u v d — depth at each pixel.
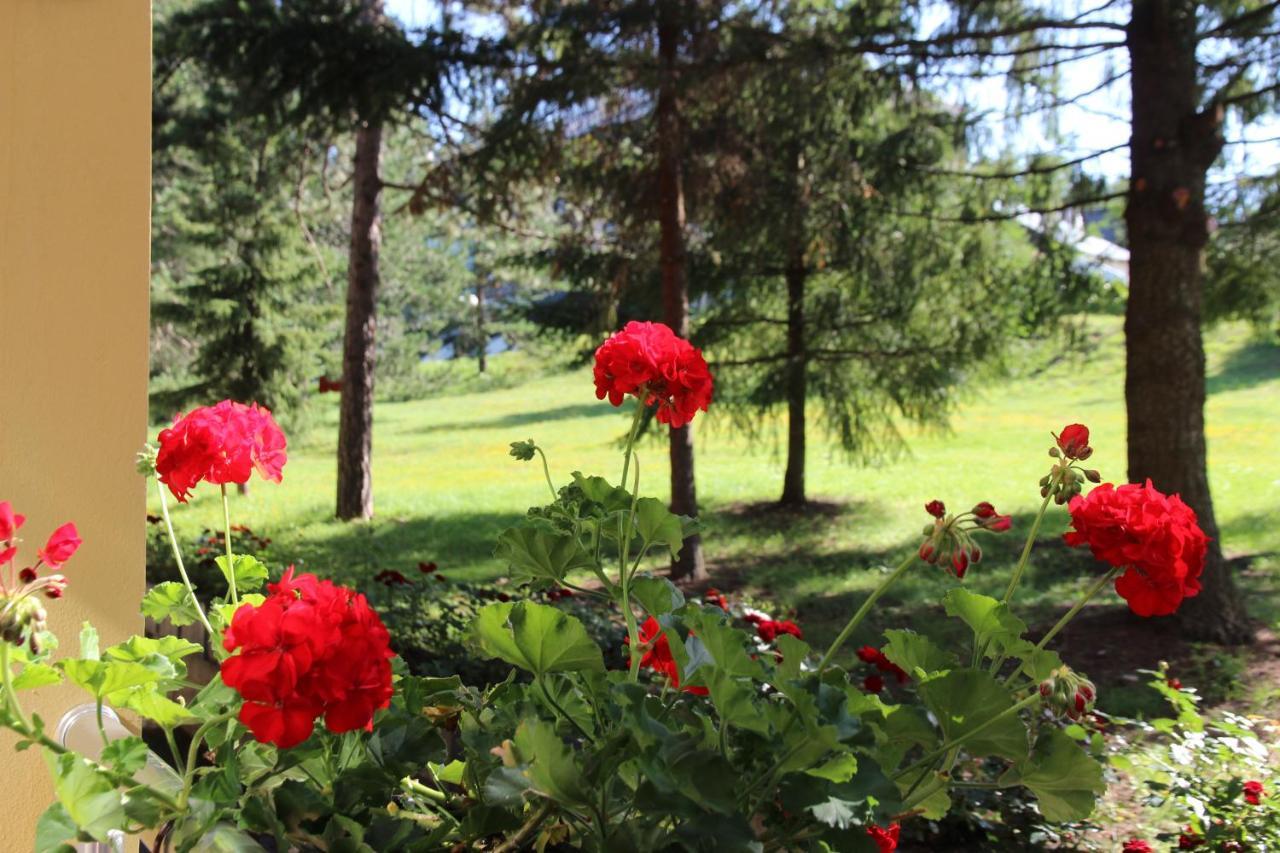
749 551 12.41
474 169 9.48
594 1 8.62
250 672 0.98
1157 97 7.35
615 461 21.89
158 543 9.35
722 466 19.39
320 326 19.53
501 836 1.25
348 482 13.68
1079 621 8.34
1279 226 8.04
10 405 1.51
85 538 1.57
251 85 10.02
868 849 1.10
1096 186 8.12
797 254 10.94
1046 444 20.02
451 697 1.42
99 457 1.58
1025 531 12.35
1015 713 1.15
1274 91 7.21
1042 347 10.88
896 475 17.33
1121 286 9.41
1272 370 23.94
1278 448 17.45
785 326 12.12
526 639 1.22
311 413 18.69
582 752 1.23
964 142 8.71
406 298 33.19
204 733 1.12
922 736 1.19
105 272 1.57
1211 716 6.28
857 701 1.20
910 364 10.81
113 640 1.60
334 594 1.06
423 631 5.96
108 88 1.57
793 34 8.62
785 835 1.12
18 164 1.50
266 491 17.97
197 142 14.58
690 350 1.48
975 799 4.37
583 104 8.98
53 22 1.52
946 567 1.29
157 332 21.59
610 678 1.35
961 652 7.21
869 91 8.41
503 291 34.03
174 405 17.52
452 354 40.06
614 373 1.46
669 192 9.30
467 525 14.54
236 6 9.84
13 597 1.00
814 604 9.61
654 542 1.47
